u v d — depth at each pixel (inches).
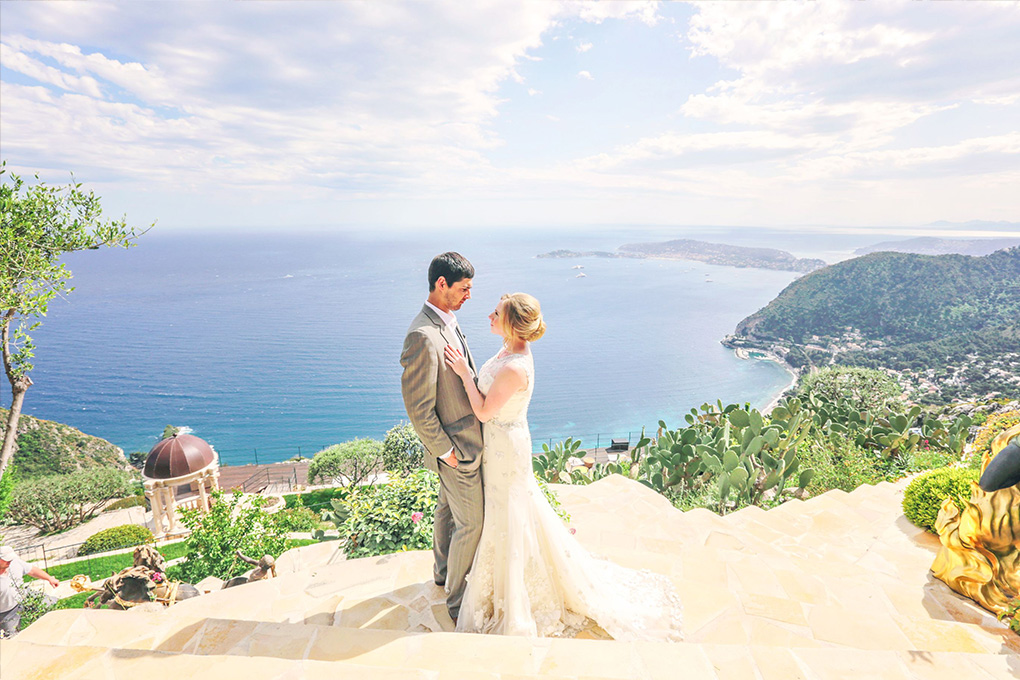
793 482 322.3
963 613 117.5
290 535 757.9
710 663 80.1
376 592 115.4
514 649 84.4
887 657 80.9
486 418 96.1
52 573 748.6
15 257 280.4
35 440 2642.7
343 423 5118.1
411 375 92.7
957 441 360.8
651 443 399.9
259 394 6038.4
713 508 286.4
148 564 220.7
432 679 73.3
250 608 108.4
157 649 88.0
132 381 6491.1
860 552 168.4
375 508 185.3
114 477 1243.8
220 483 2164.1
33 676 73.5
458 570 103.4
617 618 99.3
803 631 101.2
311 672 74.8
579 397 6102.4
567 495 214.2
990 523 122.0
